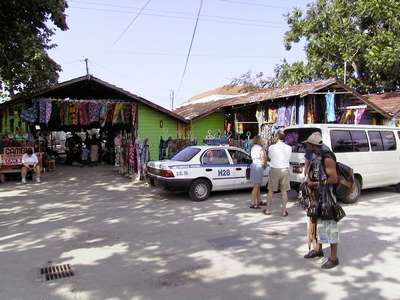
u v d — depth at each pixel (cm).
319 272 538
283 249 641
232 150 1178
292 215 895
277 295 465
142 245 673
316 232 594
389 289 481
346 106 1588
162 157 1638
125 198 1143
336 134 1026
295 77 2430
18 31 1549
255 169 966
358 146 1064
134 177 1572
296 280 511
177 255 617
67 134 3075
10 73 1831
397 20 2078
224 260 591
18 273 552
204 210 959
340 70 2272
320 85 1434
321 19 2320
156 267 565
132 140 1617
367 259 588
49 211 970
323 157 552
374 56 2058
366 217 864
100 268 566
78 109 1725
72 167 2108
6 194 1229
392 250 629
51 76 2072
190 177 1076
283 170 877
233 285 496
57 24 1598
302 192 602
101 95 1884
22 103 1650
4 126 1645
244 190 1259
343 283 500
